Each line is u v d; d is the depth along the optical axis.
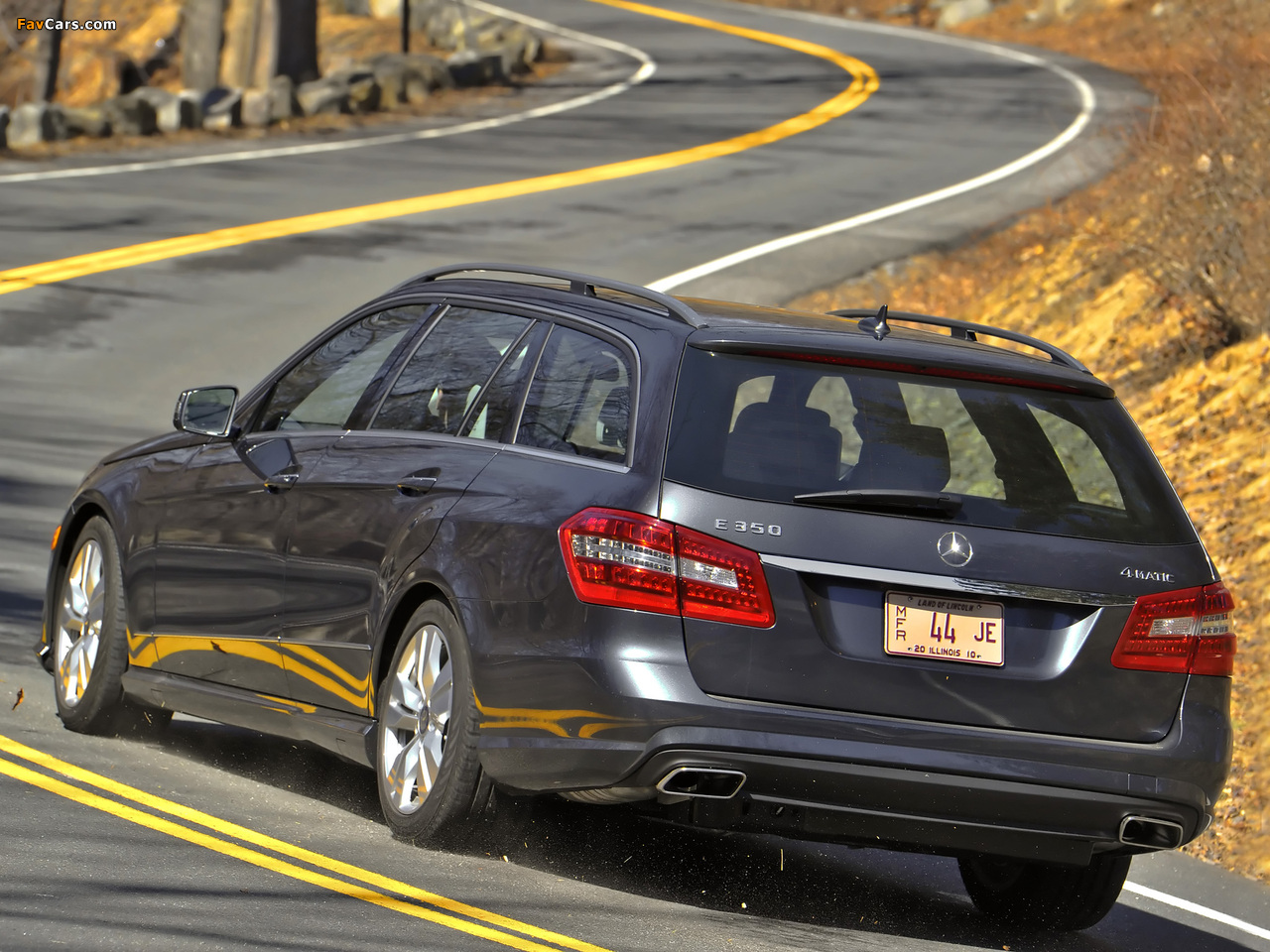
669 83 125.62
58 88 164.88
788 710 16.66
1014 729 17.11
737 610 16.62
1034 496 17.70
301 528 20.47
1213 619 17.97
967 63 136.38
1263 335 44.38
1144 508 18.17
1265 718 30.17
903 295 65.88
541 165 92.81
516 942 15.40
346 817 19.84
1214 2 62.06
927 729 16.84
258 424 22.38
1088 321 52.66
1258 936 21.84
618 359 18.09
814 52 143.50
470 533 18.08
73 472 42.72
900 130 105.12
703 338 17.62
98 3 177.50
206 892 15.75
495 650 17.50
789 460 17.19
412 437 19.81
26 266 65.00
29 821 17.64
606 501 17.05
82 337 56.28
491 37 143.50
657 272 67.25
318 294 63.00
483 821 18.23
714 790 16.66
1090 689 17.33
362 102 110.88
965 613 17.11
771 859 21.39
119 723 23.36
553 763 17.08
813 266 69.44
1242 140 44.09
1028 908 20.23
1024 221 71.25
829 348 17.80
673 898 18.20
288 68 126.31
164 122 101.81
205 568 21.91
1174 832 17.67
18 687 25.56
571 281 19.61
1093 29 153.12
